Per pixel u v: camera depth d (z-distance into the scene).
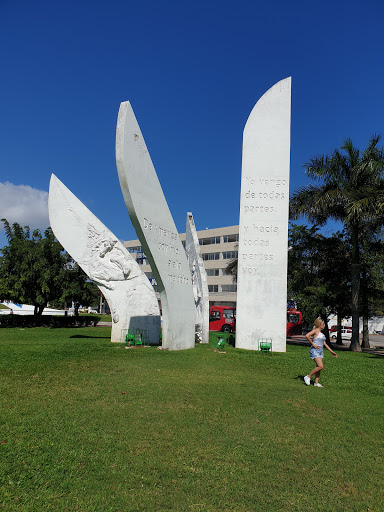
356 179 18.48
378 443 5.02
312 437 5.11
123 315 16.05
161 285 12.57
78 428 4.96
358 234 20.86
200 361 10.88
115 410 5.75
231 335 21.27
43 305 27.97
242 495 3.60
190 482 3.77
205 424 5.34
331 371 10.64
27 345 14.11
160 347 13.16
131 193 10.84
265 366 10.92
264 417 5.79
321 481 3.94
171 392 6.93
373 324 52.44
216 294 53.06
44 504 3.30
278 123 17.14
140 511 3.27
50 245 26.16
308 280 21.59
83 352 12.03
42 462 4.00
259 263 16.53
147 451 4.39
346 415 6.16
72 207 16.47
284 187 16.77
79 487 3.58
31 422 5.11
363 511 3.44
